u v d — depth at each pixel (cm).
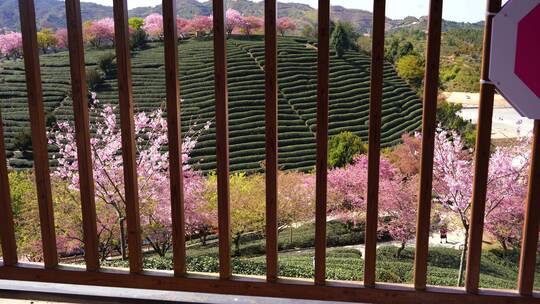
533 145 166
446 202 479
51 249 200
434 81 163
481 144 167
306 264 481
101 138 512
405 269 496
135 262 195
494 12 161
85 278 200
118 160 504
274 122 173
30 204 544
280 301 191
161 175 506
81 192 192
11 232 201
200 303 191
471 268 178
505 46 160
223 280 191
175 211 188
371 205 176
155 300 193
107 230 512
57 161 541
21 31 181
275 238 184
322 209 178
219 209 184
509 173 450
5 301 200
